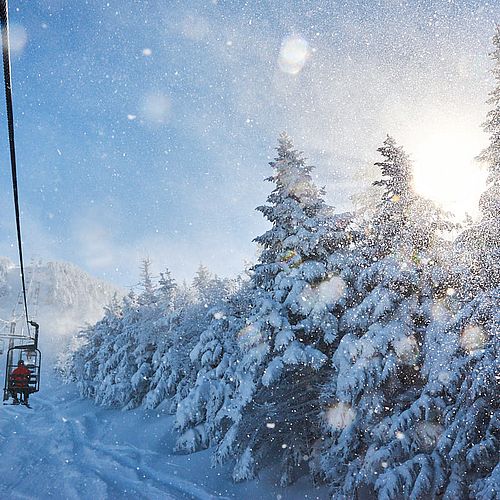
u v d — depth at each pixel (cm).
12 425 3725
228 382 2319
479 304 1113
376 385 1358
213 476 2023
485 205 1267
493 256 1156
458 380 1167
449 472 1139
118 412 3844
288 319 1711
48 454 2520
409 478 1162
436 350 1235
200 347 2505
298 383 1736
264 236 1867
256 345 1700
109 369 4356
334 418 1477
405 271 1391
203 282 4166
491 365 1046
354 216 1738
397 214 1482
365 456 1352
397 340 1334
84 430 3412
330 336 1587
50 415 4391
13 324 1967
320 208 1859
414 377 1442
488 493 951
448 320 1272
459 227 1430
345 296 1603
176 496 1778
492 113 1395
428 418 1217
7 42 335
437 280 1348
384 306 1372
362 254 1586
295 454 1748
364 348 1364
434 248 1427
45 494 1712
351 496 1351
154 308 4044
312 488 1702
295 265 1773
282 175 1903
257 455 1872
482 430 1119
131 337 4162
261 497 1753
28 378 1872
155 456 2506
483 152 1371
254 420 1780
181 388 3222
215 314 2450
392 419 1316
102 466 2270
